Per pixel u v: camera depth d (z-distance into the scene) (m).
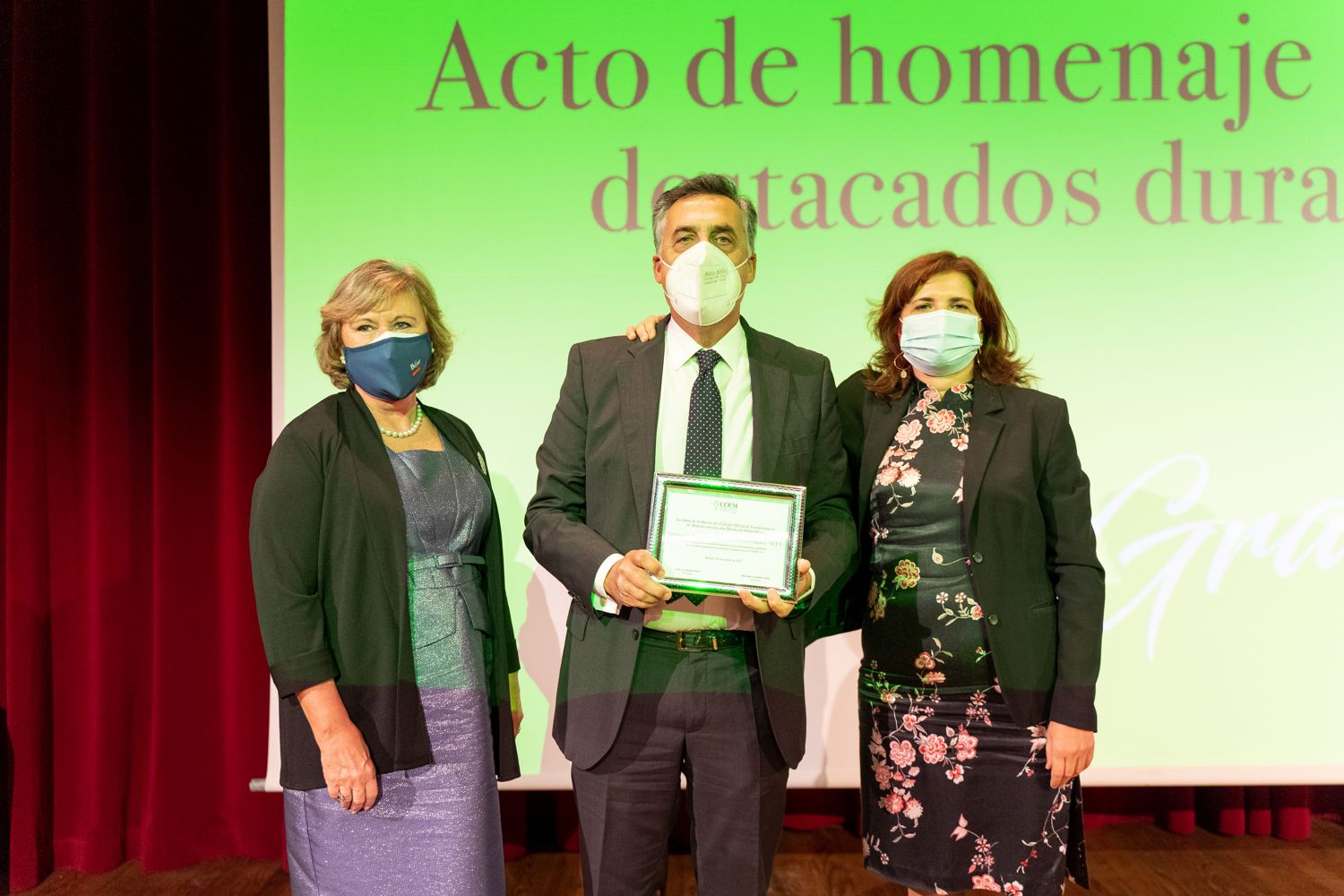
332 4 2.36
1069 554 1.73
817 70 2.37
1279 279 2.36
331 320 1.58
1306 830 2.73
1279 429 2.35
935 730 1.75
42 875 2.58
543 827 2.82
